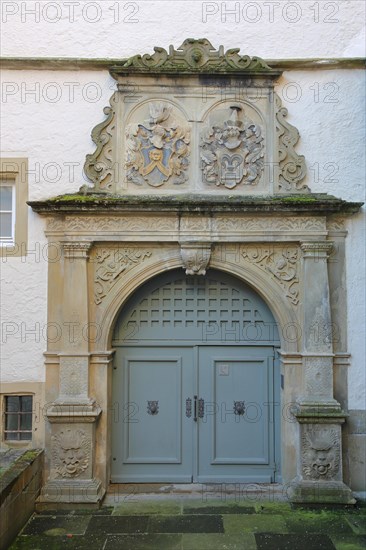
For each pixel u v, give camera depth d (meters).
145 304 6.09
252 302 6.08
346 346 5.82
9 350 5.77
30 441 5.74
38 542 4.77
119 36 6.02
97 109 5.94
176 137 5.92
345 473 5.75
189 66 5.88
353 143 5.94
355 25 6.03
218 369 6.08
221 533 4.96
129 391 6.07
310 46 6.01
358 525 5.12
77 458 5.59
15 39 5.98
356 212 5.86
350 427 5.78
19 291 5.80
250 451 6.06
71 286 5.72
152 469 6.05
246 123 5.95
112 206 5.64
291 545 4.73
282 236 5.76
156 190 5.88
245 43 6.02
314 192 5.89
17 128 5.91
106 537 4.88
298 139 5.91
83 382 5.66
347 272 5.85
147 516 5.30
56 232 5.82
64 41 5.99
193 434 6.06
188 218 5.76
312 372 5.70
